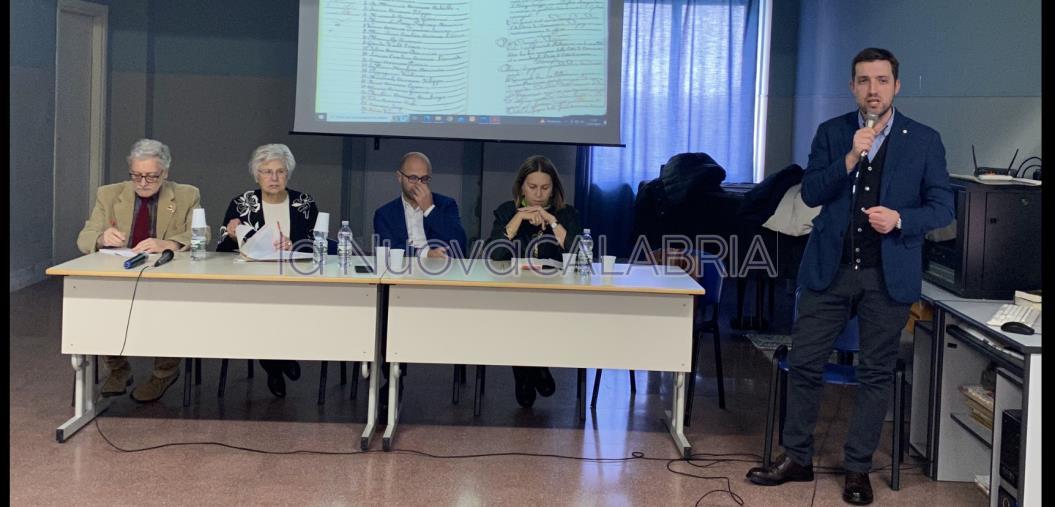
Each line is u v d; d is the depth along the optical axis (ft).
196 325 11.71
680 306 11.78
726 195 20.83
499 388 15.05
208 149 22.76
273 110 22.72
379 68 18.74
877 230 9.89
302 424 12.77
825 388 15.42
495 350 11.79
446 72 18.84
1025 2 14.23
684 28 25.98
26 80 21.22
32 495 9.97
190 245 13.35
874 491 10.85
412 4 18.74
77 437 11.88
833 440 12.80
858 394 10.62
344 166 22.79
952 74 17.25
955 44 17.12
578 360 11.81
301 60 18.67
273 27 22.59
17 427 12.22
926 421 12.00
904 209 10.02
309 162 22.79
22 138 21.21
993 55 15.42
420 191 14.65
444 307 11.75
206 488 10.37
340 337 11.74
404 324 11.76
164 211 13.39
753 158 26.48
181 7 22.59
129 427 12.36
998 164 15.17
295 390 14.44
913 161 10.15
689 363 11.85
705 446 12.42
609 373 16.20
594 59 18.86
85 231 13.20
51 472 10.68
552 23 18.83
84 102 22.86
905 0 19.75
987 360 11.07
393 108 18.80
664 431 13.04
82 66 22.72
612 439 12.60
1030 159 13.47
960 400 11.12
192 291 11.68
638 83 25.99
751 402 14.73
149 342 11.72
